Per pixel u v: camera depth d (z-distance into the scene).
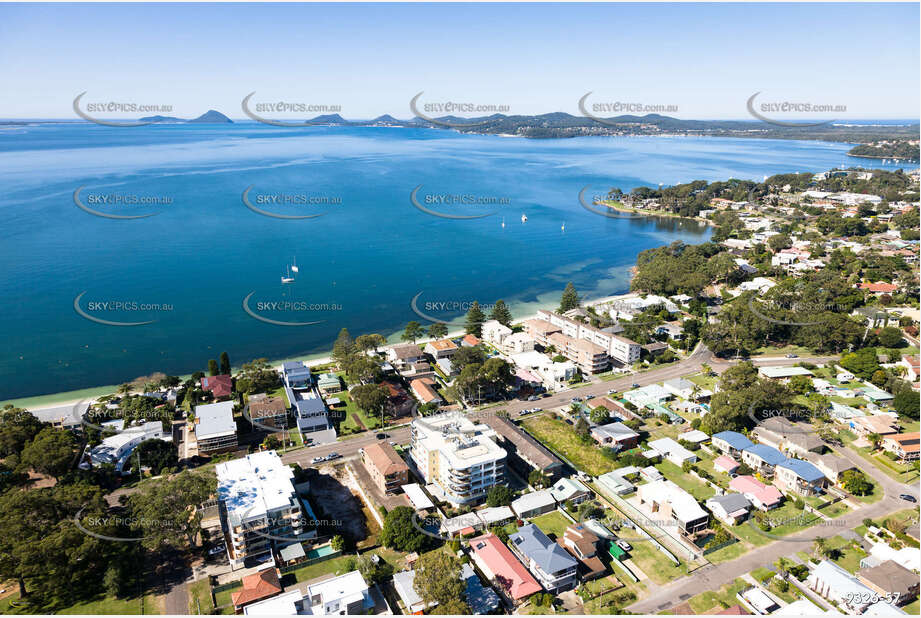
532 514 101.88
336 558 91.12
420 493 104.06
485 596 82.12
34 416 127.50
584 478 112.88
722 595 83.50
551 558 85.25
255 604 78.31
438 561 81.25
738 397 125.88
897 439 118.38
